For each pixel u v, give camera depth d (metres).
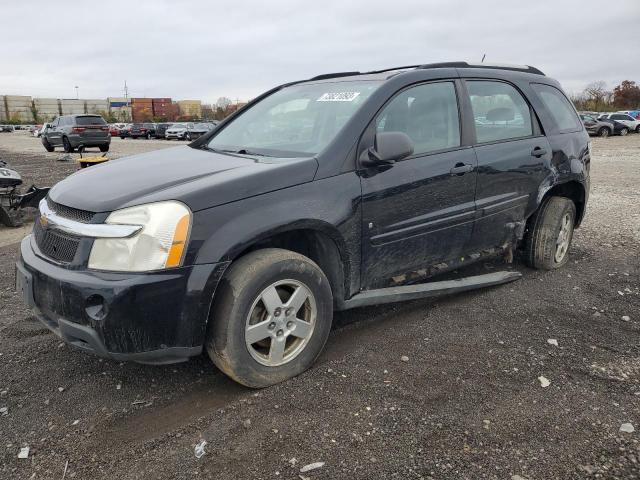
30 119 121.75
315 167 3.10
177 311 2.63
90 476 2.32
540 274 4.90
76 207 2.80
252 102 4.54
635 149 20.89
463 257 4.10
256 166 3.07
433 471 2.29
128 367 3.27
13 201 7.33
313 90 4.04
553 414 2.71
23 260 3.00
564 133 4.82
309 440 2.51
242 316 2.77
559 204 4.80
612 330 3.73
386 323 3.86
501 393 2.90
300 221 2.95
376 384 2.99
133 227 2.59
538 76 4.86
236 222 2.75
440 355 3.35
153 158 3.68
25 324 3.91
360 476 2.27
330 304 3.16
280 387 2.97
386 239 3.44
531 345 3.49
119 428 2.65
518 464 2.33
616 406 2.78
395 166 3.43
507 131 4.33
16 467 2.38
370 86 3.62
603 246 5.88
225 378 3.12
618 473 2.27
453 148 3.84
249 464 2.36
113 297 2.51
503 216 4.24
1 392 2.99
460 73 4.04
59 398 2.93
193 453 2.44
